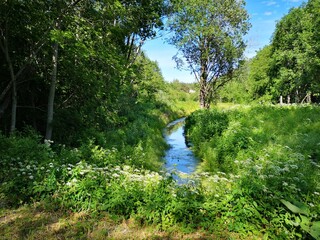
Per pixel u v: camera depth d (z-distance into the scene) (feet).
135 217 16.03
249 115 54.49
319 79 93.81
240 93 184.14
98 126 44.91
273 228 14.29
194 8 89.20
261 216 15.25
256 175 18.06
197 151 46.75
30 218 15.78
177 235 14.78
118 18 37.60
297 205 14.25
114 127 49.98
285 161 24.59
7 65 34.91
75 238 13.94
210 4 89.20
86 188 17.56
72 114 40.06
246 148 33.99
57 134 38.40
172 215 15.72
